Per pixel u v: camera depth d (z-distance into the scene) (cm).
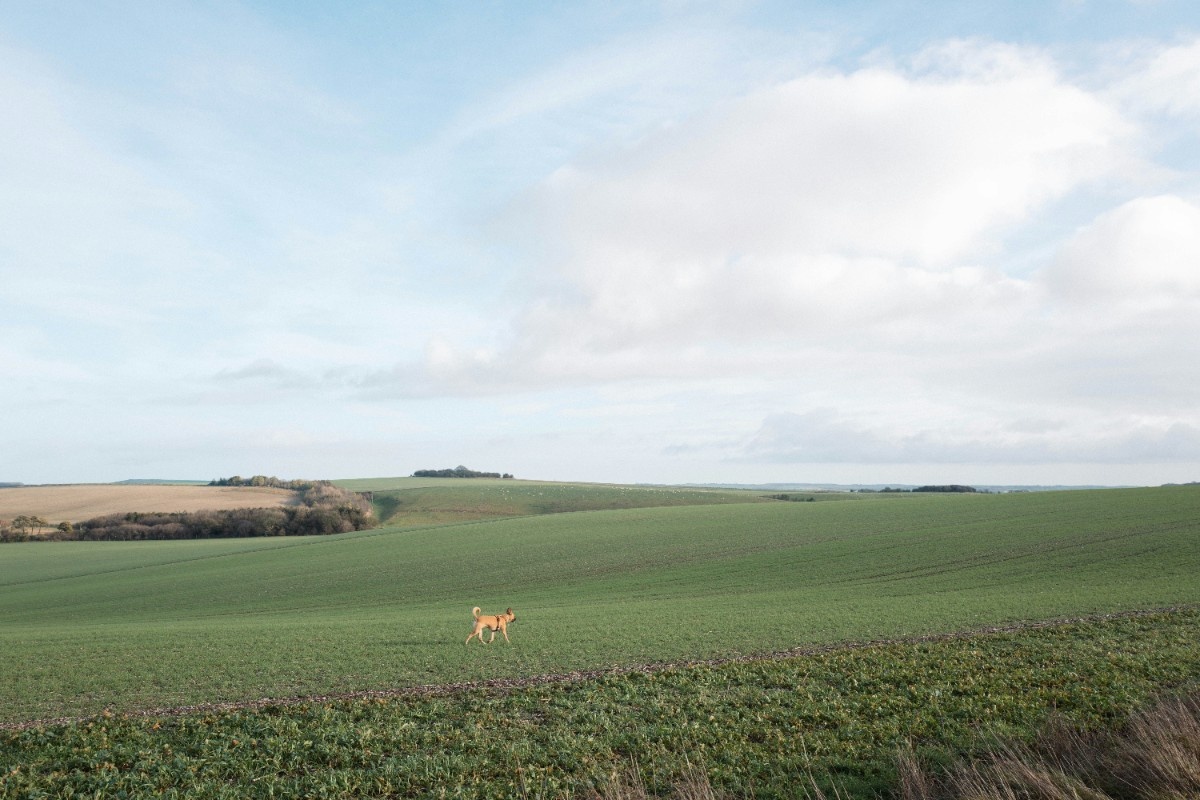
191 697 2267
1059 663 2155
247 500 13262
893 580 4822
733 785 1341
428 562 6881
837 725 1684
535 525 9225
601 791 1323
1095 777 1151
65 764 1565
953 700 1822
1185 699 1508
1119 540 5644
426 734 1697
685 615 3641
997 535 6334
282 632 3525
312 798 1350
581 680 2220
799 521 8331
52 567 8256
